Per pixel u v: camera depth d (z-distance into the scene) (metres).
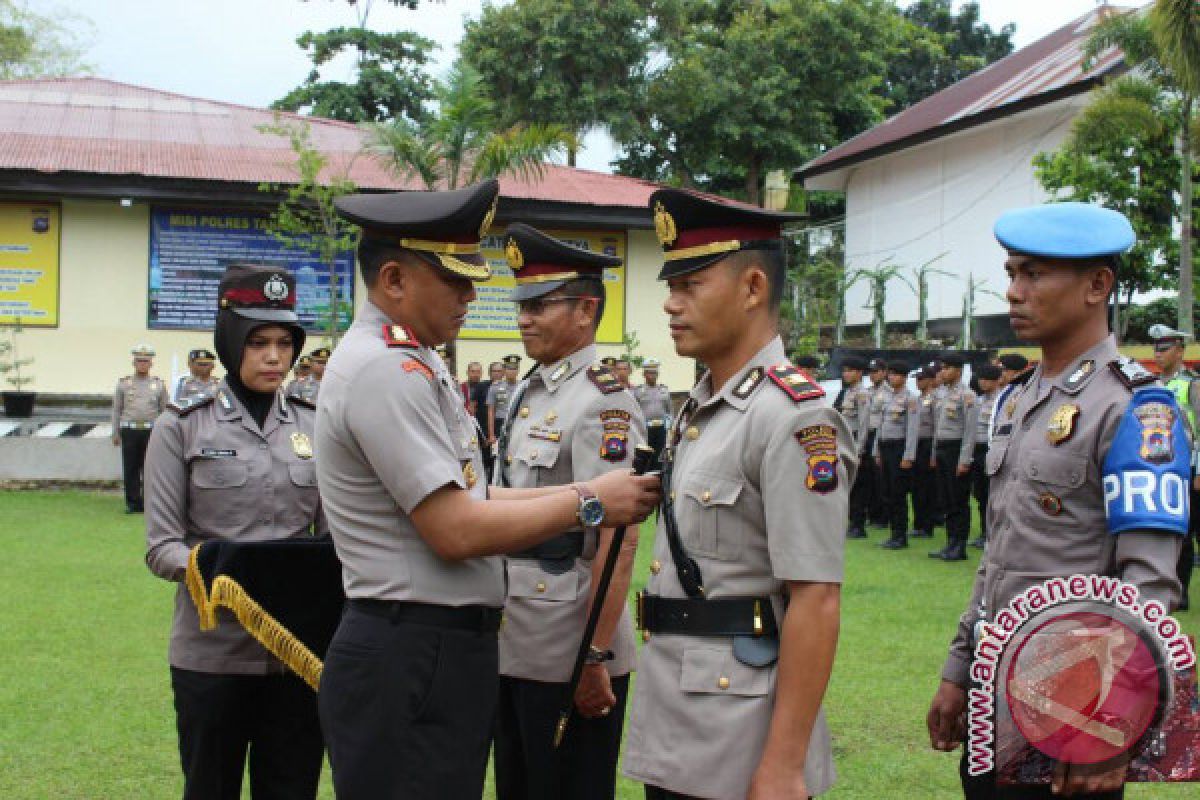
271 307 3.58
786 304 23.17
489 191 2.71
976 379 12.52
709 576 2.48
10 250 15.63
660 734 2.51
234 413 3.58
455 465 2.59
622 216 16.88
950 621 7.62
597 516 2.61
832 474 2.37
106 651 6.53
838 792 4.51
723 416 2.55
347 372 2.60
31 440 14.58
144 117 18.48
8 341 15.67
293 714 3.48
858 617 7.75
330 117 23.78
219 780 3.42
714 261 2.54
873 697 5.77
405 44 24.19
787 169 26.25
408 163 14.61
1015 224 2.89
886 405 12.05
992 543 2.98
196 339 16.17
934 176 22.31
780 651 2.39
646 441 3.90
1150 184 16.86
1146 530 2.57
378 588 2.61
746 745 2.41
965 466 10.55
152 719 5.33
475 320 17.09
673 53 25.02
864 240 24.47
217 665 3.37
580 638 3.65
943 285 22.05
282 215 15.23
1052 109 19.06
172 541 3.44
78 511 12.60
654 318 17.59
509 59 24.39
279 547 3.28
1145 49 15.52
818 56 25.56
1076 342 2.89
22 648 6.55
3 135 16.55
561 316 3.96
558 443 3.86
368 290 2.76
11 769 4.66
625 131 24.39
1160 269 17.20
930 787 4.57
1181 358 9.73
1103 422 2.73
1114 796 2.63
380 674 2.59
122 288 15.95
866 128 27.75
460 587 2.64
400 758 2.58
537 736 3.66
